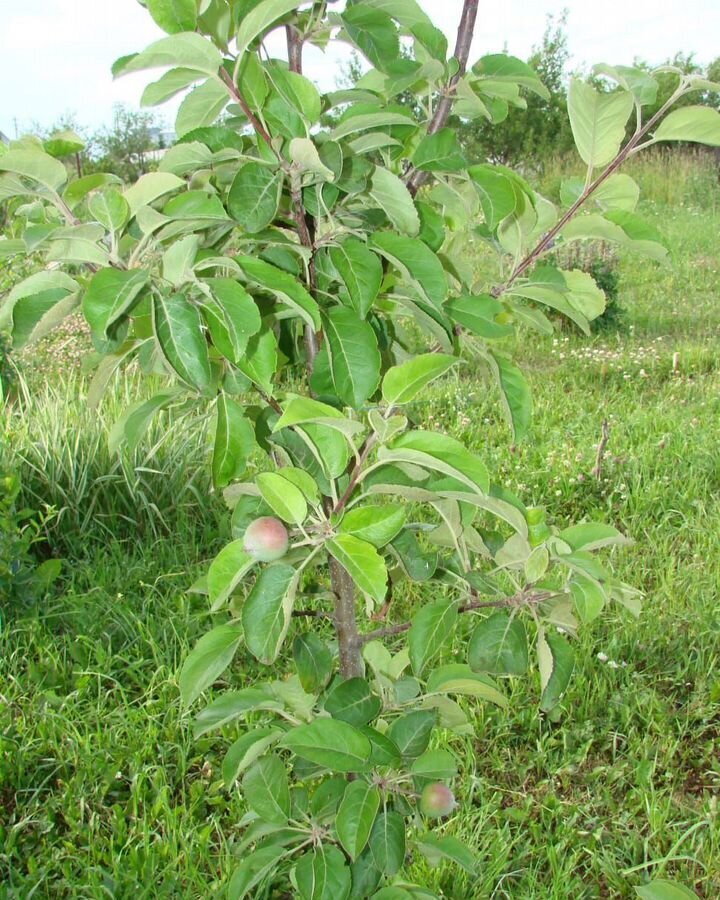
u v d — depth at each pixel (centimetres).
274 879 255
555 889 250
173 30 128
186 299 128
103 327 114
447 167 149
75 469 468
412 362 134
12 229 186
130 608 384
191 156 137
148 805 284
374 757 154
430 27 153
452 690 177
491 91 172
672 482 517
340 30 157
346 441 149
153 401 162
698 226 1462
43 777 295
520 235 165
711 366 772
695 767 313
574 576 158
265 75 139
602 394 691
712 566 430
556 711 321
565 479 510
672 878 262
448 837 187
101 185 141
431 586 393
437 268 142
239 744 178
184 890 251
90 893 249
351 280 140
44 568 395
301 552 150
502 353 182
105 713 319
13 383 643
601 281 893
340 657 179
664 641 371
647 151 1911
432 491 141
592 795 298
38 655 353
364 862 175
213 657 171
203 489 493
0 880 256
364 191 146
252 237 146
